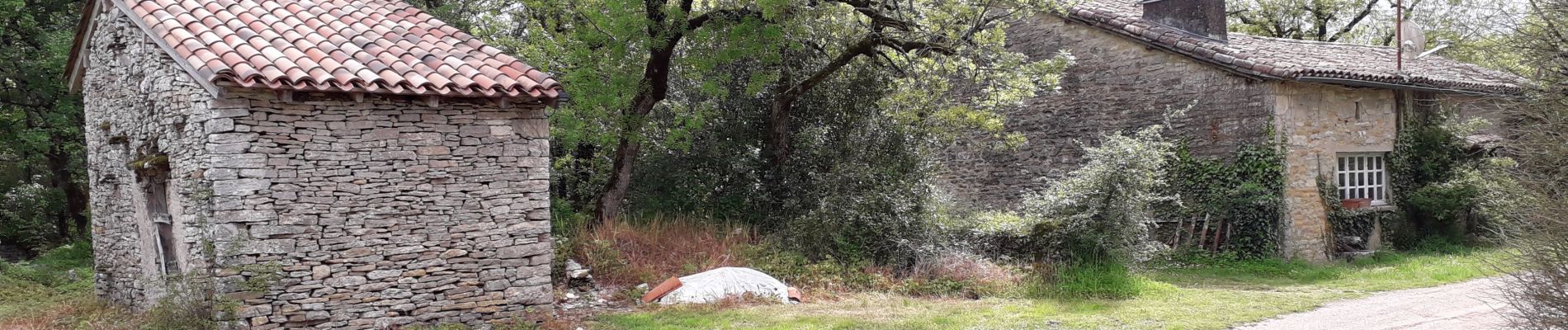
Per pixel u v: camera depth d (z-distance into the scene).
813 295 10.62
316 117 7.82
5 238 19.20
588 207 13.31
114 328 8.75
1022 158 17.11
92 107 10.74
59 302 10.80
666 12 11.48
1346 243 14.98
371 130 8.04
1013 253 12.16
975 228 12.50
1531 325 6.14
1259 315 9.44
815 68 13.87
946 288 10.99
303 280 7.79
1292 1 24.27
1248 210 14.28
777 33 11.38
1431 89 15.41
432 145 8.28
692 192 13.60
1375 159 15.80
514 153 8.69
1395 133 15.91
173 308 7.69
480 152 8.51
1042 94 16.84
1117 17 15.62
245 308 7.55
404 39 8.90
